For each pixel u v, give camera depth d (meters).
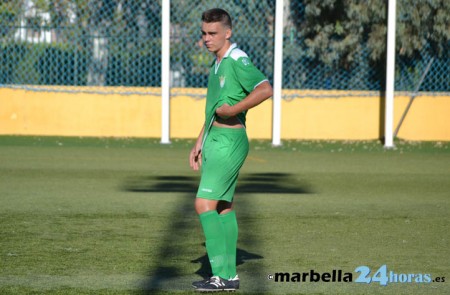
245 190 32.44
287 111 54.12
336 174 37.84
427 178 36.91
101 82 57.25
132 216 26.06
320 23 56.59
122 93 53.56
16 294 16.56
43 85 53.69
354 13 55.25
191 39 57.38
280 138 53.03
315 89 56.69
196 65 57.53
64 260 19.77
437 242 22.47
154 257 20.20
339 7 55.97
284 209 27.86
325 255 20.67
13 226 24.08
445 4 54.78
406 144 52.22
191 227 24.28
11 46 56.47
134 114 53.66
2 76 56.69
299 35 57.09
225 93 17.12
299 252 21.02
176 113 53.75
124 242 21.98
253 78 16.91
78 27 57.09
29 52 56.66
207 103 17.52
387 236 23.28
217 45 17.25
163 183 33.94
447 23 55.06
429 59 56.31
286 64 57.31
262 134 53.97
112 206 28.00
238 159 17.17
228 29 17.31
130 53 57.38
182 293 16.78
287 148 49.09
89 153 44.91
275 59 49.69
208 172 17.12
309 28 56.78
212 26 17.19
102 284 17.45
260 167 40.03
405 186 34.19
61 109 53.59
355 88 57.19
